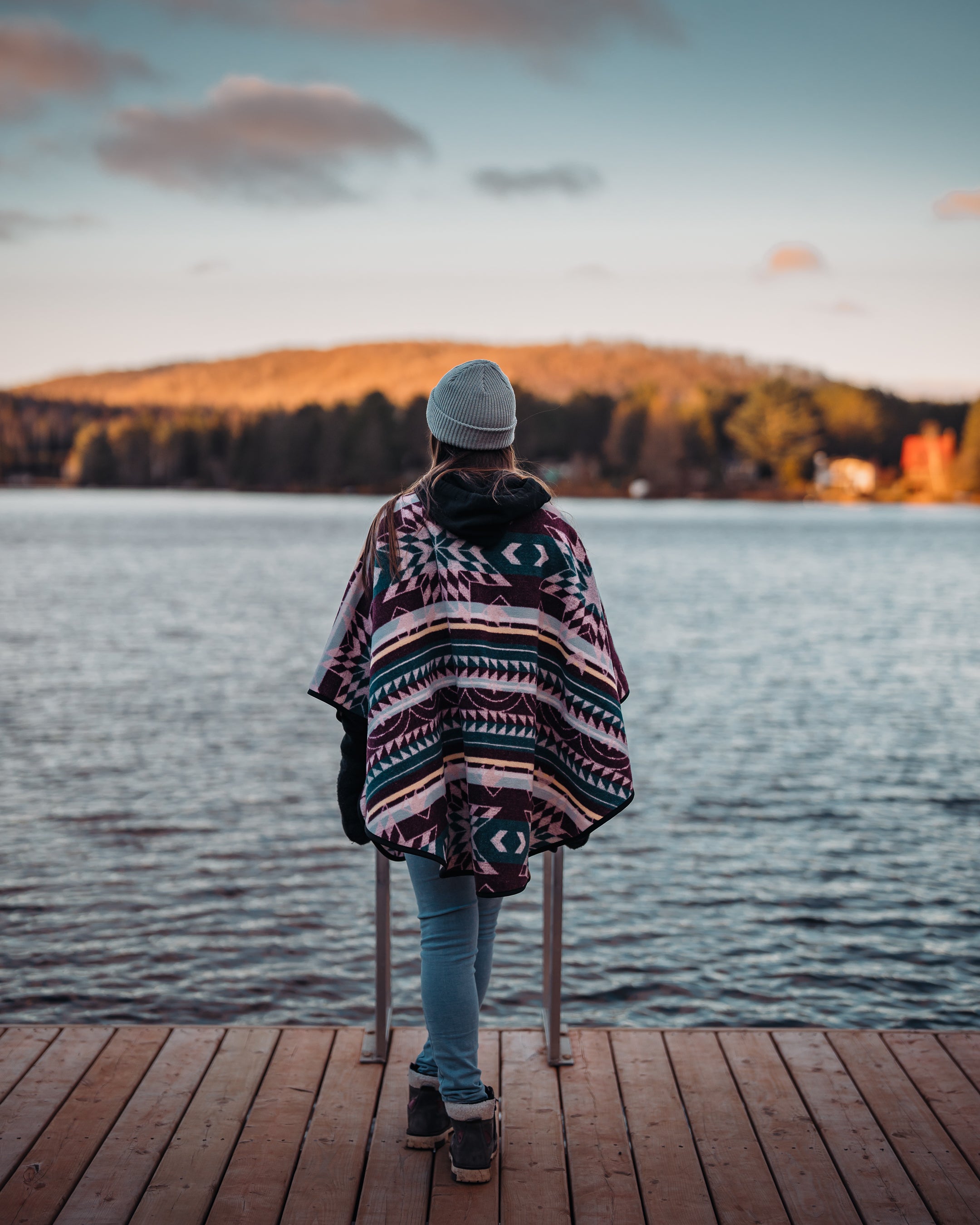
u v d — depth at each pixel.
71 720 10.79
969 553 44.31
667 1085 2.56
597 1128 2.38
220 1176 2.18
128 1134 2.32
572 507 95.94
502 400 2.12
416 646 2.05
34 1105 2.43
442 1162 2.25
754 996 4.74
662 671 14.59
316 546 42.84
